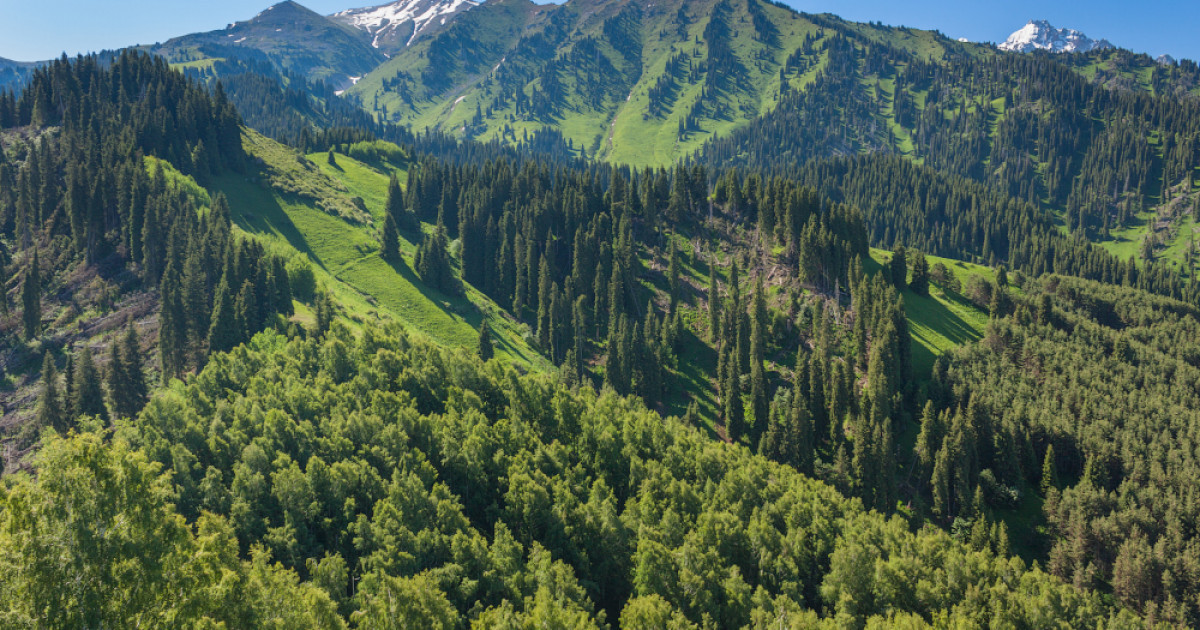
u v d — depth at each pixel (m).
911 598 84.31
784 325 171.12
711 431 154.12
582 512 87.19
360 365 115.88
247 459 83.69
